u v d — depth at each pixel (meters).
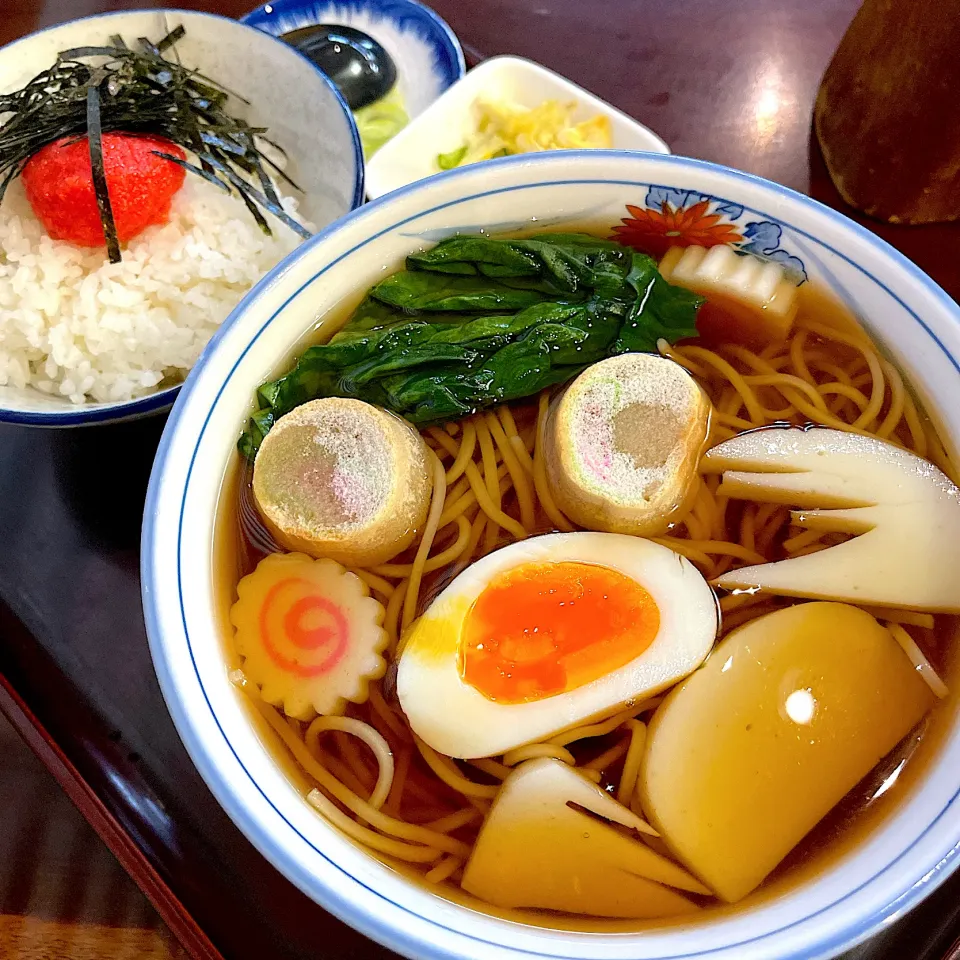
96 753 0.21
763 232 0.20
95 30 0.26
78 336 0.24
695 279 0.20
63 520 0.23
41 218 0.24
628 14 0.29
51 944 0.21
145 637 0.22
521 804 0.17
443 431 0.21
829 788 0.17
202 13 0.26
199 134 0.25
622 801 0.18
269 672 0.19
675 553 0.19
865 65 0.23
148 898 0.20
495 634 0.19
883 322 0.19
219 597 0.19
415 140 0.27
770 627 0.18
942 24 0.20
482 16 0.29
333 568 0.19
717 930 0.16
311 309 0.20
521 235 0.21
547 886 0.17
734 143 0.27
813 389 0.20
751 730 0.17
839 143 0.25
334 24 0.30
